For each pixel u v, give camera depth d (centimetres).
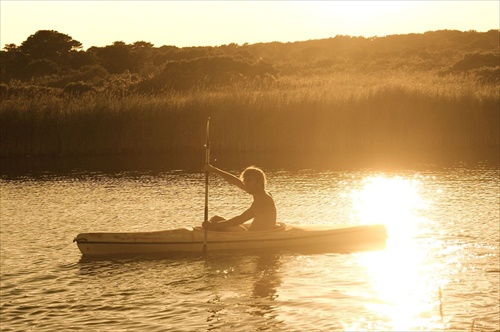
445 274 1355
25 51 10888
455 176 2706
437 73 7631
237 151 3706
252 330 1065
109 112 3784
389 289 1261
